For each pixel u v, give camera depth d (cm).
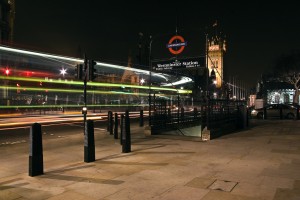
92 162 833
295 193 553
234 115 1780
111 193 569
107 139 1341
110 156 919
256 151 985
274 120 2570
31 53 6359
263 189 578
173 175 688
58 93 7631
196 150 1010
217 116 1502
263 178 654
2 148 1121
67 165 804
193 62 1878
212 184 615
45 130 1755
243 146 1091
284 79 5725
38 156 706
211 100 1428
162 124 1541
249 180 640
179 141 1232
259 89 7881
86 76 1122
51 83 7431
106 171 732
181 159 862
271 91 7656
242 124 1762
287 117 2777
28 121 2467
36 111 4456
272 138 1312
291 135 1421
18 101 5006
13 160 904
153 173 707
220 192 564
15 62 6606
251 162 816
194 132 1869
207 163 808
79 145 1191
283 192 559
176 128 1672
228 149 1027
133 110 5425
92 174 706
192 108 1939
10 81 6197
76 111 4856
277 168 744
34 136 703
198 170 731
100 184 626
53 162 865
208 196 544
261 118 2834
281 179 645
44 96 7069
